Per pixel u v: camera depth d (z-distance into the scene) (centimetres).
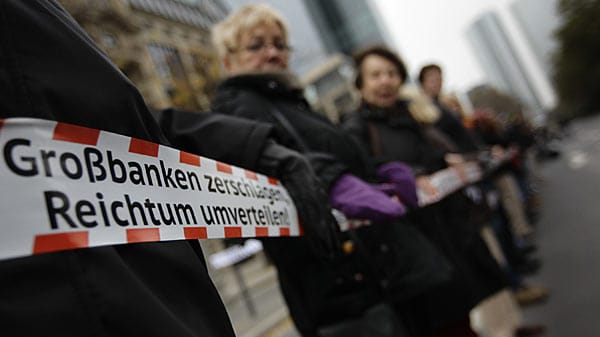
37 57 52
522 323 327
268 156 106
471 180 287
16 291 40
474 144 380
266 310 928
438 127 360
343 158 153
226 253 907
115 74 64
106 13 1620
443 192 220
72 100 54
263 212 97
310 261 129
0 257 40
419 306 166
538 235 612
